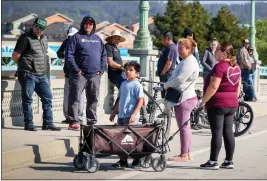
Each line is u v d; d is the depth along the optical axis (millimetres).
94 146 16672
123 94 17562
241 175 16922
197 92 24875
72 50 21812
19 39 21688
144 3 31094
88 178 16078
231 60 17500
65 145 19469
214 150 17641
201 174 16969
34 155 18094
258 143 23031
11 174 16453
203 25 114250
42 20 21766
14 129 22047
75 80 22016
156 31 113875
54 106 25578
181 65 18266
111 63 24859
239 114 24594
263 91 44500
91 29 22016
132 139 16812
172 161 18766
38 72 21844
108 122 25328
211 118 17609
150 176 16531
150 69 30750
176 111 18578
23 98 21781
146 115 22312
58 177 16109
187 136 18672
